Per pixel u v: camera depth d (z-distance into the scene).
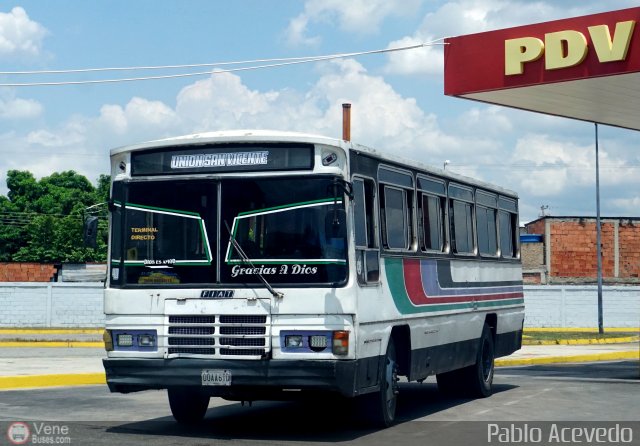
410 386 19.77
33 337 35.34
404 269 13.54
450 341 15.52
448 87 22.59
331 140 11.59
